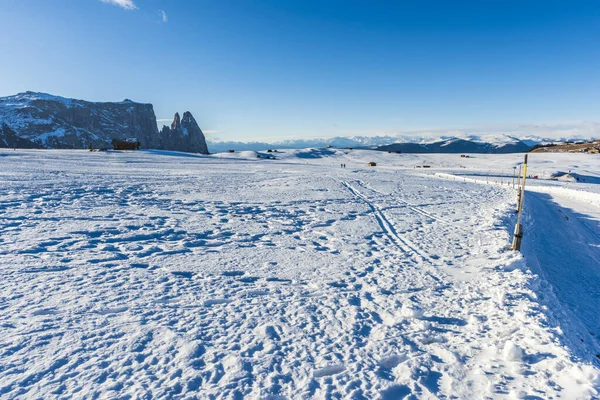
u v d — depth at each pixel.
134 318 4.71
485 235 11.48
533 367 3.86
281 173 42.53
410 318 5.16
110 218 11.59
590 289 8.74
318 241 10.35
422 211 17.09
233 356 3.90
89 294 5.40
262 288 6.20
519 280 6.77
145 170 38.19
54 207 12.82
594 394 3.34
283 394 3.29
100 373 3.46
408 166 101.88
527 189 41.12
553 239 13.92
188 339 4.21
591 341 5.54
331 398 3.27
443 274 7.49
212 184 25.78
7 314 4.59
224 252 8.57
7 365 3.50
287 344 4.25
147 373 3.51
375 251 9.40
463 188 31.12
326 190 24.59
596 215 22.75
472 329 4.88
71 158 52.12
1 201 13.09
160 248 8.53
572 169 90.75
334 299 5.84
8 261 6.73
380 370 3.81
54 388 3.21
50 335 4.13
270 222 12.85
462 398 3.38
